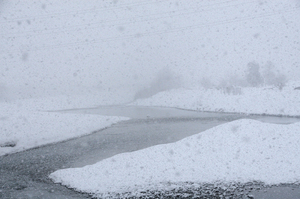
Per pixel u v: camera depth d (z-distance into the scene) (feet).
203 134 35.94
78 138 52.49
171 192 20.56
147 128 59.47
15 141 46.60
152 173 24.77
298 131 32.58
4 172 28.78
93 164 28.55
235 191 20.13
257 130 34.14
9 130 51.70
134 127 63.46
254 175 23.06
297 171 22.94
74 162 31.91
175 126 59.21
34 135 51.24
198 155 28.50
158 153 30.27
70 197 20.34
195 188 21.16
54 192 21.61
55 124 62.08
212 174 23.82
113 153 35.09
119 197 20.01
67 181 24.30
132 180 23.41
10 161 34.63
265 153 27.35
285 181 21.53
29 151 41.60
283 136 31.27
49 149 42.14
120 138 47.75
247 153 27.73
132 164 27.37
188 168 25.46
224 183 21.88
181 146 31.99
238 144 30.30
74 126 63.16
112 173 25.27
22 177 26.48
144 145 38.93
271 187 20.62
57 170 28.14
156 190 21.12
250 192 19.84
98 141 46.42
